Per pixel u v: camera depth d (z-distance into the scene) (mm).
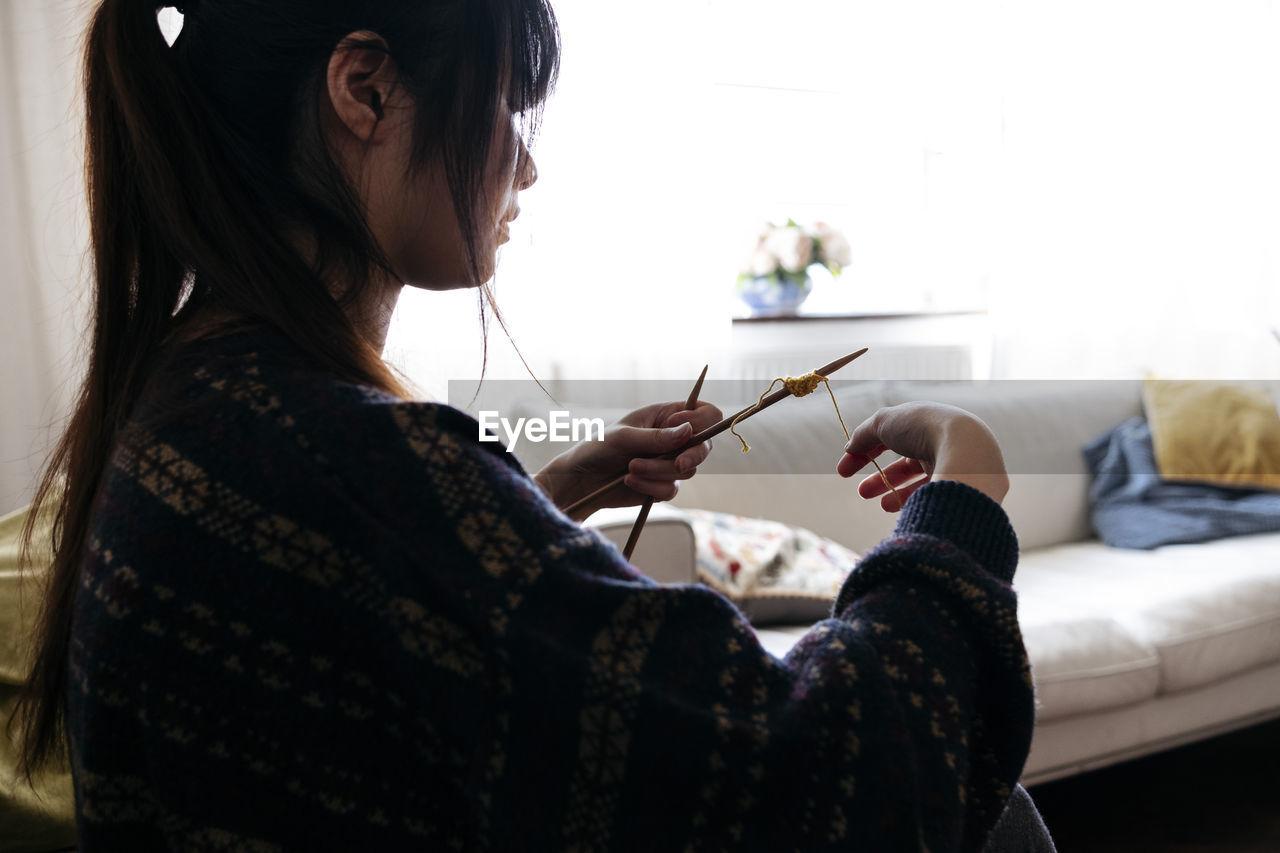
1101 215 3779
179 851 405
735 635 415
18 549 1367
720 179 3260
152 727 400
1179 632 1953
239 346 452
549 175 2850
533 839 379
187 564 401
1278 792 2164
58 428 2357
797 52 3527
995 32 3678
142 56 493
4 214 2396
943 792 413
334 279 514
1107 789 2209
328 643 393
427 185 519
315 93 503
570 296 2898
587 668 382
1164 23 3811
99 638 409
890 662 432
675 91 2990
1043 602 2039
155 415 434
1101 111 3758
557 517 424
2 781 1189
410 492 401
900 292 3807
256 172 498
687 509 2146
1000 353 3709
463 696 383
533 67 539
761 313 3377
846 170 3676
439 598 388
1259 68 3920
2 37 2365
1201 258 3928
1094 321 3801
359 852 396
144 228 510
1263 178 3932
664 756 381
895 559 469
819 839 388
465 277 551
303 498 399
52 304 2424
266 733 396
